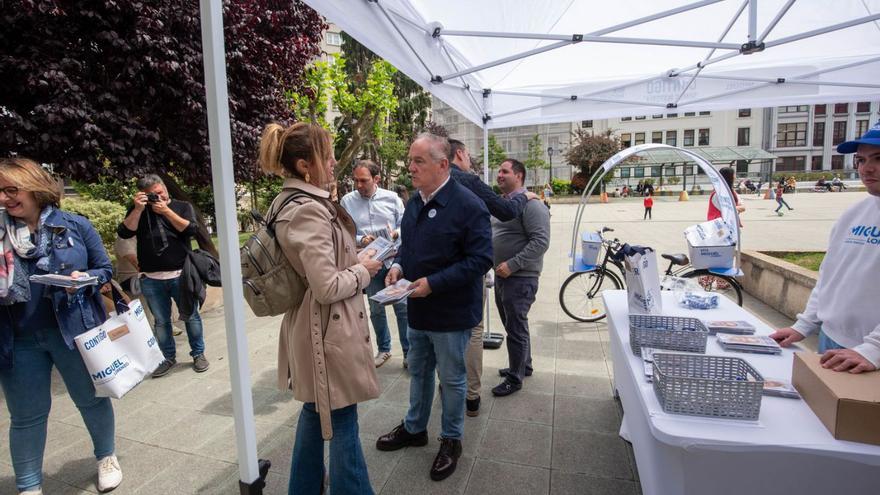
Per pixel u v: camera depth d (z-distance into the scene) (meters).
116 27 3.79
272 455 2.52
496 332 4.43
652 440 1.60
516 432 2.63
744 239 10.36
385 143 19.66
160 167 4.31
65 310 2.06
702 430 1.22
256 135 4.76
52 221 2.06
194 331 3.72
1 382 2.03
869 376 1.25
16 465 2.08
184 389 3.42
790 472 1.26
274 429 2.80
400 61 2.82
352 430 1.75
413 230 2.30
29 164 1.98
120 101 3.89
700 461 1.30
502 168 3.05
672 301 2.55
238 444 1.72
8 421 3.04
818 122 50.03
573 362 3.64
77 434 2.83
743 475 1.29
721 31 3.76
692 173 43.72
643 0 3.16
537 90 5.03
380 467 2.35
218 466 2.47
